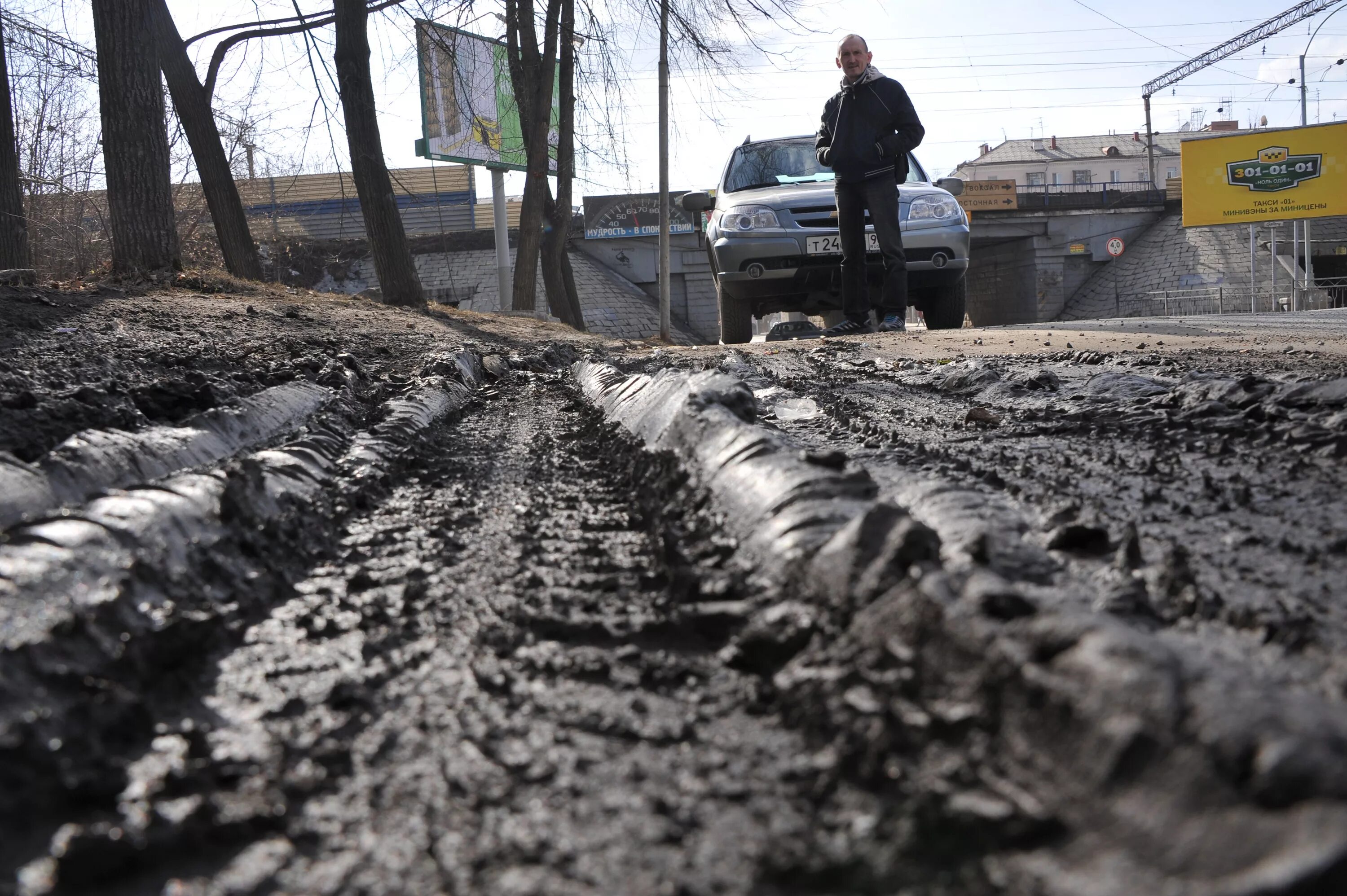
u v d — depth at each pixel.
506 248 21.84
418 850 1.05
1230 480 2.48
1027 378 4.72
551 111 17.25
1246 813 0.84
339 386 5.05
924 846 0.97
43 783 1.12
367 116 12.80
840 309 13.43
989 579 1.32
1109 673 1.02
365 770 1.22
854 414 4.13
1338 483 2.38
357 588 1.96
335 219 40.84
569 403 5.31
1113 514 2.18
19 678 1.25
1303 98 44.56
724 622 1.64
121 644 1.44
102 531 1.77
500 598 1.86
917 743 1.14
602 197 45.03
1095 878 0.86
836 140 10.28
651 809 1.10
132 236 10.10
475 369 7.02
